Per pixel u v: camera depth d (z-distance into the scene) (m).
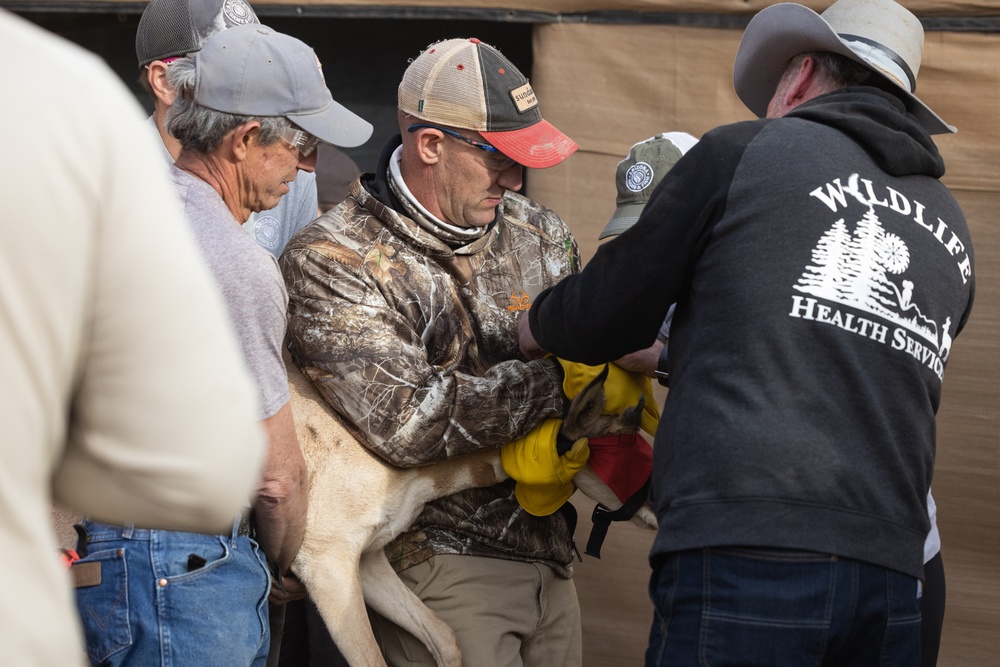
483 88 2.30
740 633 1.71
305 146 2.16
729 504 1.72
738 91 2.39
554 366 2.42
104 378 1.00
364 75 4.18
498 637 2.46
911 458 1.79
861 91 1.99
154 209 1.01
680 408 1.84
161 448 1.01
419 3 3.42
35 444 0.96
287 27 4.18
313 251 2.32
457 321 2.42
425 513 2.46
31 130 0.93
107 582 1.95
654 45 3.35
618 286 1.95
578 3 3.37
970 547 3.29
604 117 3.41
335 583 2.30
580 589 3.67
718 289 1.84
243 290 1.91
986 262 3.19
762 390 1.75
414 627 2.42
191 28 2.57
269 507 2.06
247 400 1.08
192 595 1.97
